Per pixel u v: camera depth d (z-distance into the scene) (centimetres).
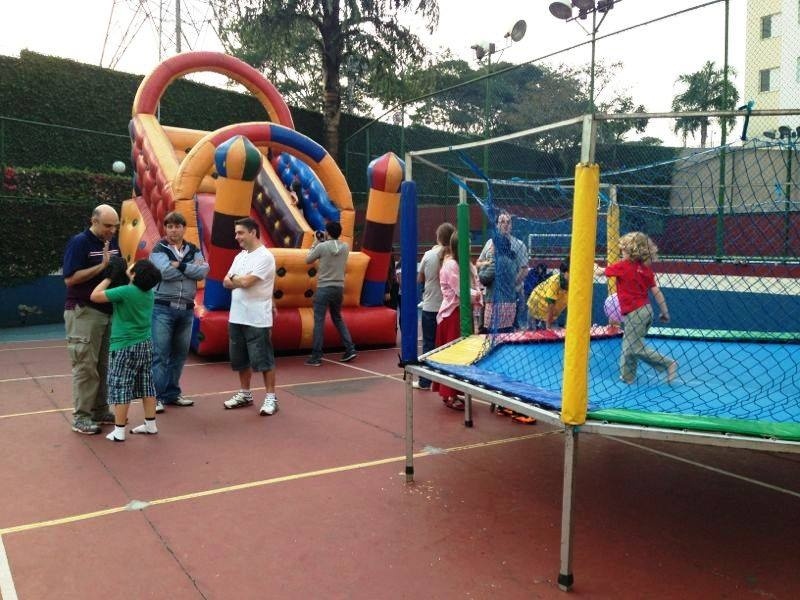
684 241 927
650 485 458
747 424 323
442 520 390
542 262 768
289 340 940
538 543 362
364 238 1028
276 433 564
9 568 329
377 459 498
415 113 1684
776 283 828
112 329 533
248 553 346
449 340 668
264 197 1173
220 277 889
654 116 320
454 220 1571
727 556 350
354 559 341
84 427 555
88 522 383
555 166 1429
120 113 1791
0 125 1375
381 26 2088
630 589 314
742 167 878
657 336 662
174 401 652
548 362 499
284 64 2592
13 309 1330
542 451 526
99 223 537
